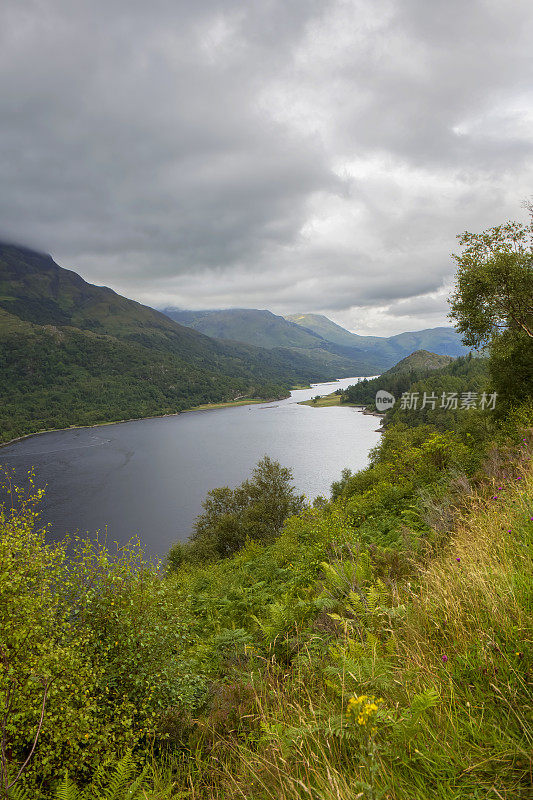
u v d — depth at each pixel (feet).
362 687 7.52
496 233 58.29
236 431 479.00
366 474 58.13
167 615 14.20
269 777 6.70
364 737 5.94
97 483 269.44
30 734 8.43
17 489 12.63
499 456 23.71
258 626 19.40
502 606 7.07
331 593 16.85
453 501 19.83
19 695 8.68
